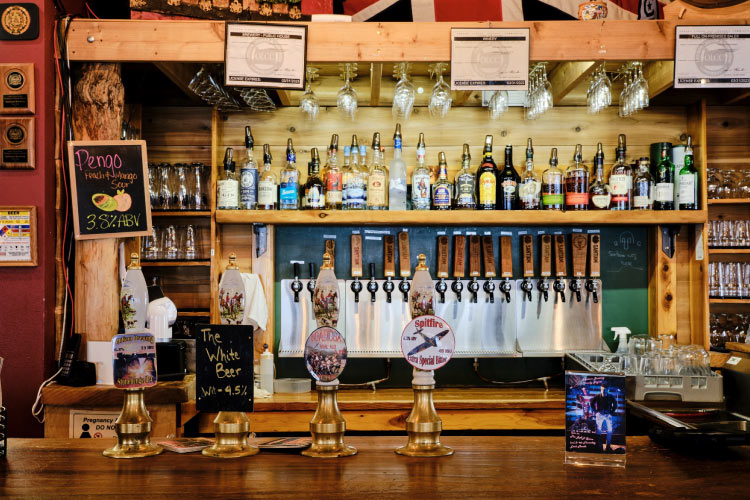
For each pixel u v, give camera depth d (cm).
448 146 417
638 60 329
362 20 367
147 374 187
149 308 315
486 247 409
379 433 369
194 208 398
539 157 418
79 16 334
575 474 163
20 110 314
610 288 421
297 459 177
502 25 324
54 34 322
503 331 409
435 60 326
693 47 323
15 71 314
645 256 422
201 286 411
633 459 177
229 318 184
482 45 323
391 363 410
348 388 400
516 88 323
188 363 324
